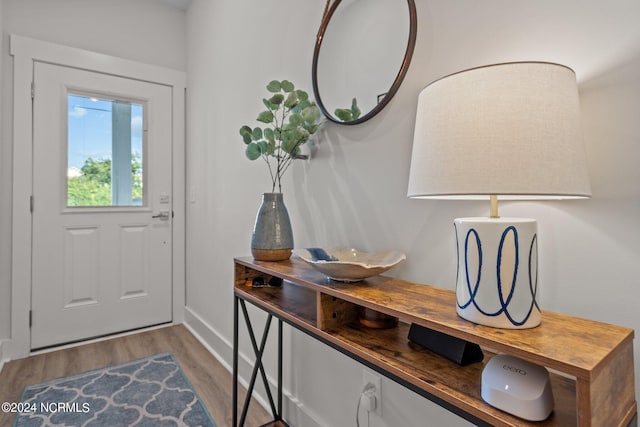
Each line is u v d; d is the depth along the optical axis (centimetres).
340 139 124
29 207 221
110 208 249
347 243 121
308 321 92
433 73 93
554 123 53
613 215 64
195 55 261
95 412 156
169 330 260
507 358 58
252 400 168
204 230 242
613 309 64
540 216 74
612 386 49
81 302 239
